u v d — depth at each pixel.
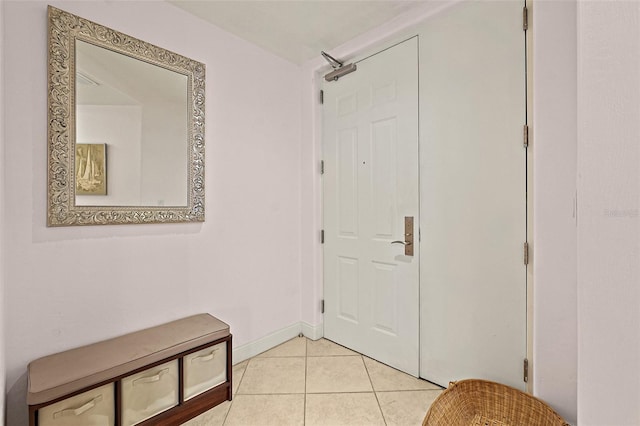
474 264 1.67
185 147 1.86
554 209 1.33
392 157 2.05
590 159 0.34
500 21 1.56
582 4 0.35
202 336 1.59
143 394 1.37
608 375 0.33
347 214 2.36
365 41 2.14
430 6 1.80
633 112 0.31
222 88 2.07
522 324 1.50
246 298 2.22
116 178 1.59
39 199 1.36
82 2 1.48
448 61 1.76
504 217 1.56
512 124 1.53
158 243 1.77
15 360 1.30
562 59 1.30
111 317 1.58
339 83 2.40
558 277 1.32
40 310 1.37
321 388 1.83
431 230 1.85
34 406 1.08
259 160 2.31
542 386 1.37
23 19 1.31
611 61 0.33
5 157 1.27
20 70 1.30
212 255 2.02
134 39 1.65
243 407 1.65
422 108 1.89
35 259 1.35
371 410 1.62
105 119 1.55
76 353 1.39
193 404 1.55
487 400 1.48
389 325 2.09
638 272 0.31
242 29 2.08
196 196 1.91
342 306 2.41
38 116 1.36
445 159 1.79
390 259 2.07
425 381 1.89
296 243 2.59
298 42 2.25
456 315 1.75
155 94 1.74
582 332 0.35
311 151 2.55
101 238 1.56
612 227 0.33
